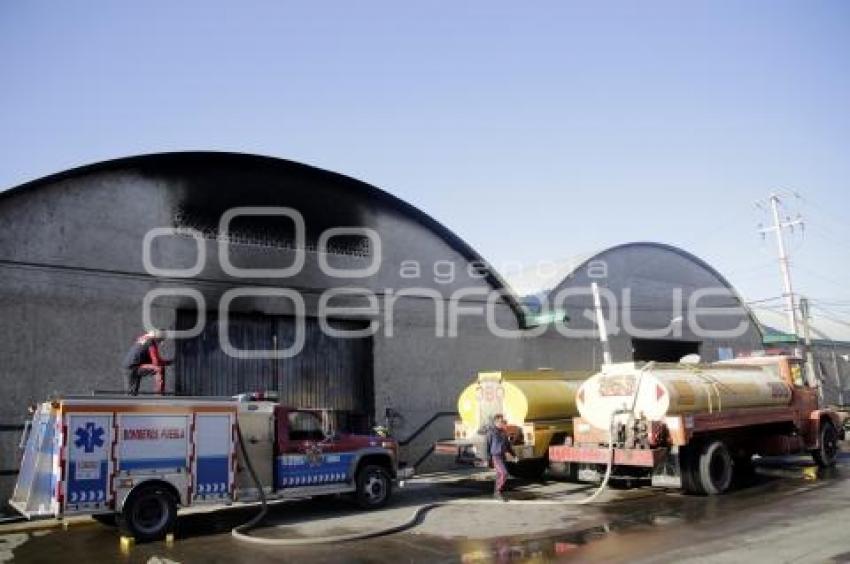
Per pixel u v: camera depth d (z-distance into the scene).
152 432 10.62
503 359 20.75
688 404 13.73
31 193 13.66
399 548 9.55
